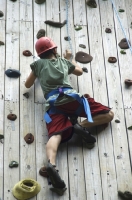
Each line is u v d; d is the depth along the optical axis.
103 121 5.48
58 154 5.30
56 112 5.34
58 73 5.43
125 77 6.03
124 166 5.30
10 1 6.51
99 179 5.19
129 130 5.58
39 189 5.04
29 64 5.99
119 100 5.82
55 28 6.36
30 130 5.46
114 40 6.35
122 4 6.73
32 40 6.20
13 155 5.25
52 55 5.62
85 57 6.12
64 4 6.61
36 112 5.61
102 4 6.69
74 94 5.29
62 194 5.05
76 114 5.39
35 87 5.81
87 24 6.46
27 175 5.14
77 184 5.14
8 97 5.68
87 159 5.31
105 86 5.92
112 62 6.12
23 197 4.97
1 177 5.09
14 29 6.26
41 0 6.55
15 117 5.51
